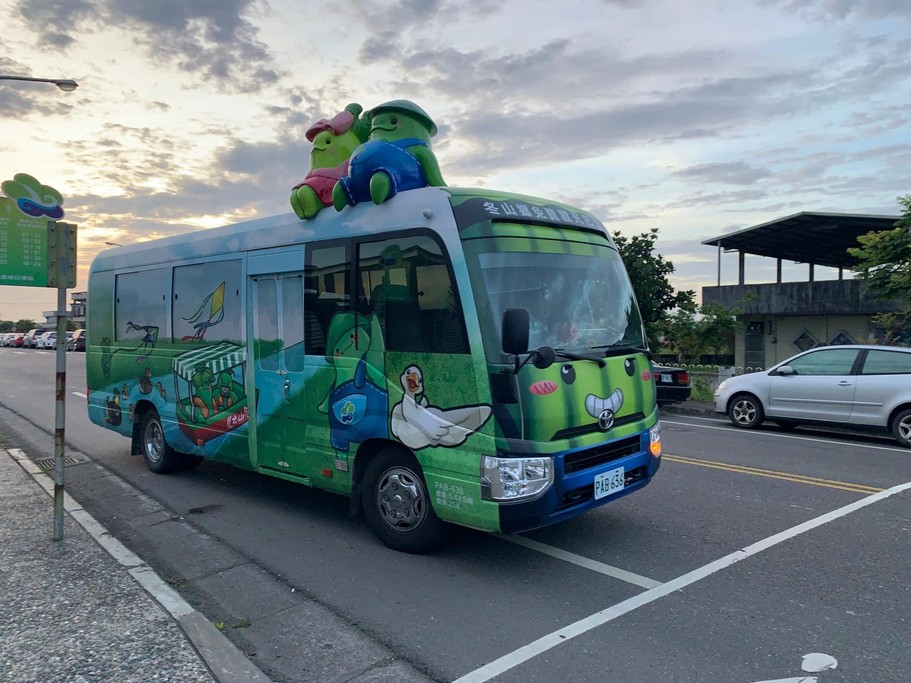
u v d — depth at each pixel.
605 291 5.62
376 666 3.72
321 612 4.41
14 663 3.56
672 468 8.40
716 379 16.97
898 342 16.97
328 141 6.17
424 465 5.01
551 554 5.37
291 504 6.99
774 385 11.66
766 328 25.17
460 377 4.76
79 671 3.49
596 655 3.78
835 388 10.89
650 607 4.39
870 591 4.61
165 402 7.90
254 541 5.83
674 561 5.20
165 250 7.88
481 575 4.96
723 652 3.79
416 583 4.84
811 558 5.23
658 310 18.62
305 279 6.01
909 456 9.30
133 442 8.54
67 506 6.51
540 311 5.00
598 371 5.05
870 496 7.04
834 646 3.85
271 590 4.78
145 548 5.70
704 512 6.46
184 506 6.95
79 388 19.28
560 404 4.70
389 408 5.25
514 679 3.55
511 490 4.51
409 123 5.82
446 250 4.87
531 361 4.60
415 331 5.07
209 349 7.17
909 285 13.03
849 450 9.77
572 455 4.75
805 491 7.25
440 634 4.07
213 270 7.11
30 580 4.64
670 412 15.13
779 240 24.22
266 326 6.44
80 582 4.61
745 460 8.94
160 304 7.98
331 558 5.38
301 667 3.72
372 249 5.41
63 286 5.45
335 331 5.71
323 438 5.84
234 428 6.87
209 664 3.64
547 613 4.32
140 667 3.54
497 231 4.97
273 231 6.39
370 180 5.43
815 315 23.86
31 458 9.35
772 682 3.47
